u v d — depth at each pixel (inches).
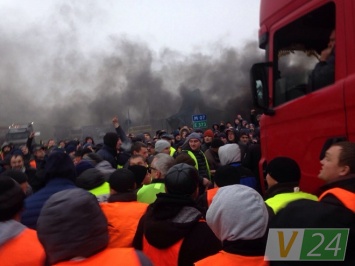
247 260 77.2
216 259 78.9
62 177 127.1
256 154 230.1
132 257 65.9
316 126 135.3
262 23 171.5
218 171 138.3
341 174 84.3
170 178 102.5
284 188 115.6
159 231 97.6
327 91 130.0
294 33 149.3
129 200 123.3
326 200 71.6
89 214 64.8
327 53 133.0
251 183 183.8
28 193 169.8
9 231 78.8
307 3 142.1
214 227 80.5
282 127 155.4
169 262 96.9
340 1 126.3
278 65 158.9
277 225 72.0
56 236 63.6
